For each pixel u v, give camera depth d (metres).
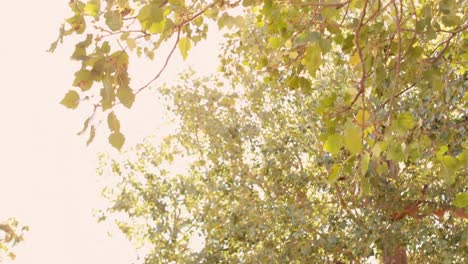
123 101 3.00
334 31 4.23
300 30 4.33
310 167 14.16
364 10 3.54
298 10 4.37
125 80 3.02
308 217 13.09
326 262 12.46
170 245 14.70
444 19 4.23
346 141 3.32
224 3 4.07
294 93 13.63
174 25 3.36
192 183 15.18
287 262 12.44
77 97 2.91
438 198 11.36
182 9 3.66
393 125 3.68
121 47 3.01
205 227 14.23
